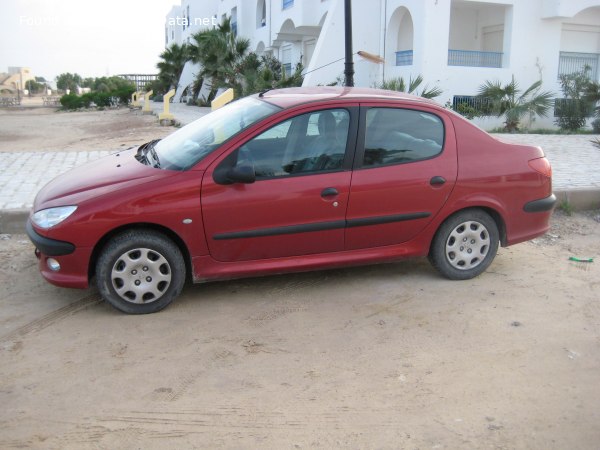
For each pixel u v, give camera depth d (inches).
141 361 155.3
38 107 1926.7
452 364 155.8
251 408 135.2
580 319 184.1
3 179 349.4
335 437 125.3
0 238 251.8
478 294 201.8
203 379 147.2
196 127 215.0
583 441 125.5
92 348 161.6
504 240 213.9
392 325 178.1
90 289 201.5
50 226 172.7
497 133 772.0
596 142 560.4
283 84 865.5
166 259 179.9
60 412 132.7
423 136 201.3
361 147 193.0
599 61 916.0
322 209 188.9
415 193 197.5
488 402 138.9
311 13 1006.4
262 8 1339.8
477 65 847.7
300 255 192.9
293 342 166.9
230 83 1073.5
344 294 200.4
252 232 184.1
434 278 215.3
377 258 201.3
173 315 182.4
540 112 812.0
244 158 182.7
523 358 159.5
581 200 310.2
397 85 737.0
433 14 778.8
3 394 139.5
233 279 199.0
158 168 187.3
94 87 2701.8
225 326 175.8
